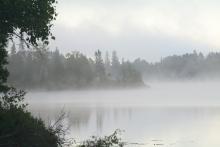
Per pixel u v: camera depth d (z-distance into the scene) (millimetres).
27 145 12594
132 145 23016
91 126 34625
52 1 13109
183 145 23875
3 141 12156
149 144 23781
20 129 12547
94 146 15945
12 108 13742
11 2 11945
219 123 38281
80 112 55688
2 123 12414
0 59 13367
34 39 13062
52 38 13227
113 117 46688
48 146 13297
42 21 12672
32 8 12367
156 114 52281
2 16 12234
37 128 13508
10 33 13062
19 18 12359
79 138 24125
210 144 24469
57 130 14766
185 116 48031
